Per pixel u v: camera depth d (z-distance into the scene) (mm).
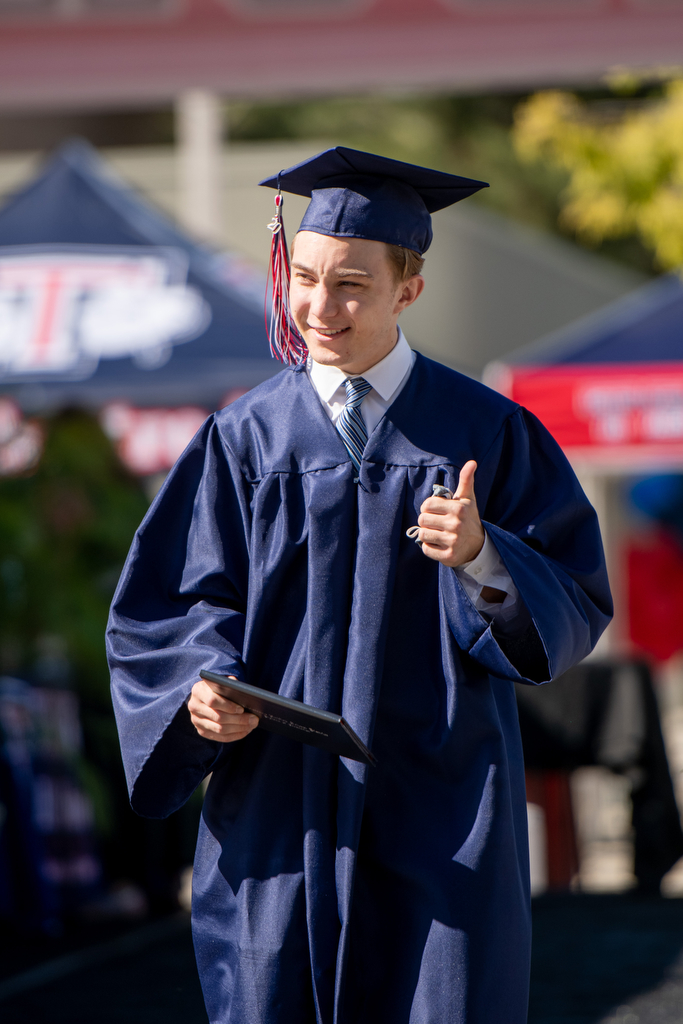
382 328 4551
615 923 10906
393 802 4465
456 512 4242
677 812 11922
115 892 12414
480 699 4520
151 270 11953
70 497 11859
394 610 4527
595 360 12680
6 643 11898
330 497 4551
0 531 11594
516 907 4430
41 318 11664
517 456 4742
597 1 16172
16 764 11484
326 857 4430
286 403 4781
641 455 12344
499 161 39094
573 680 11789
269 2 16562
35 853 11469
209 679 4246
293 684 4512
